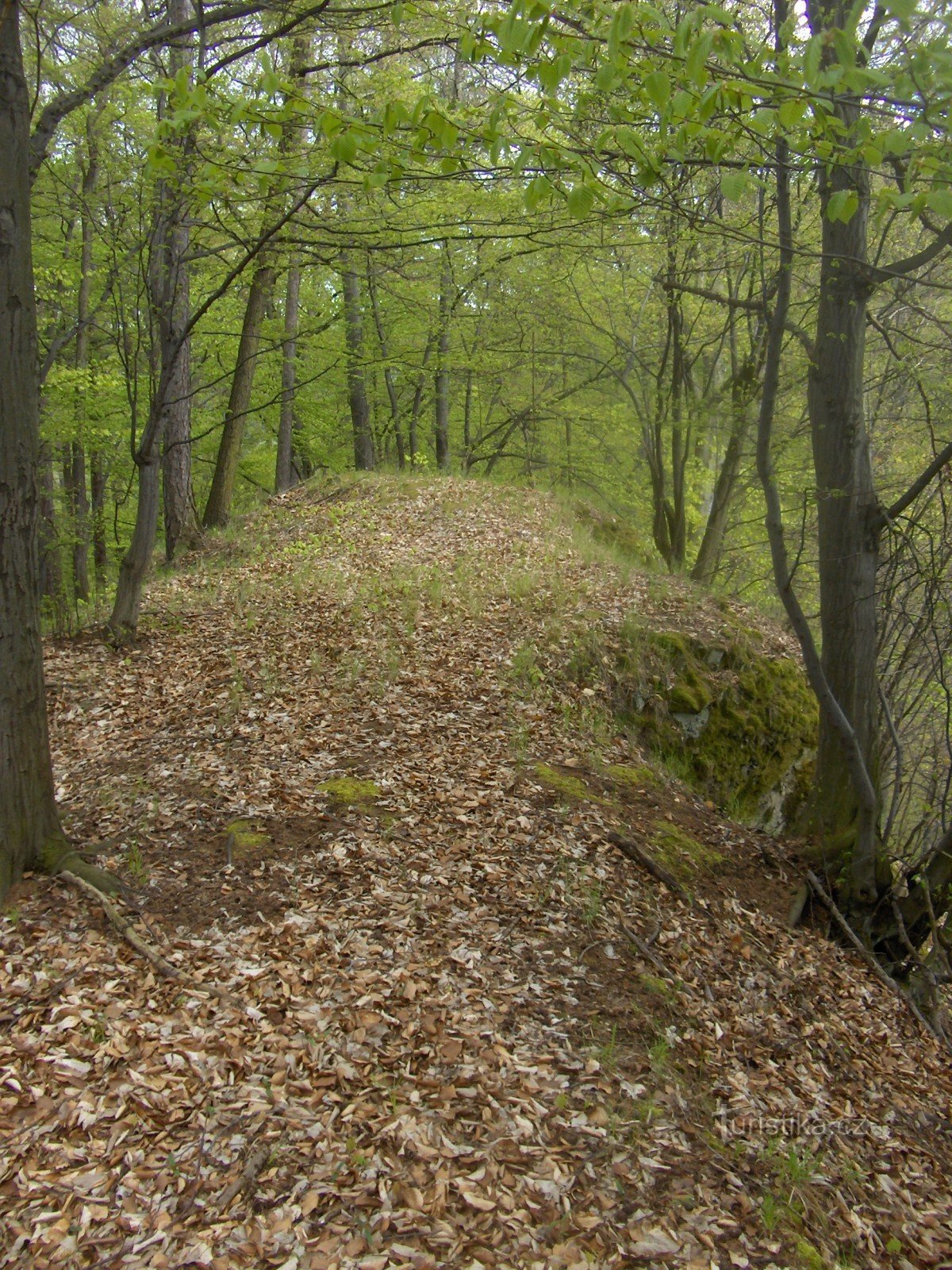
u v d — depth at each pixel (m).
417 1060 3.84
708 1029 4.53
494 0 4.11
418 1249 3.03
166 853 5.03
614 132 3.45
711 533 14.25
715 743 8.27
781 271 4.80
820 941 5.82
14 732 4.48
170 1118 3.39
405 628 8.60
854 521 6.17
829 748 6.59
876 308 7.75
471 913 4.86
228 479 13.75
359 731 6.66
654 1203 3.38
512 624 8.78
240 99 3.74
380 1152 3.37
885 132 3.02
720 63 3.37
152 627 8.79
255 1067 3.67
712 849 6.33
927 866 6.13
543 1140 3.54
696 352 14.26
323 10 5.83
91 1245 2.89
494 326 16.42
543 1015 4.25
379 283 10.58
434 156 3.94
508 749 6.72
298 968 4.26
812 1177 3.79
